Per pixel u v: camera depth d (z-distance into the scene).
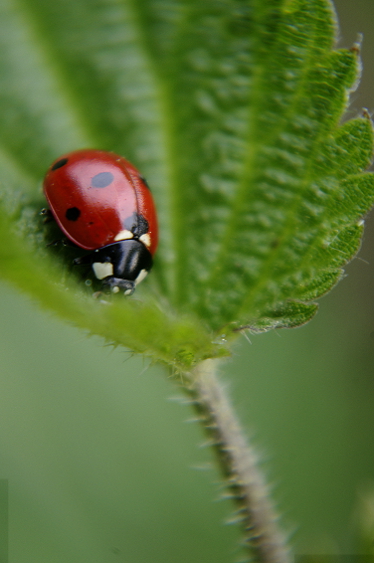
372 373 0.10
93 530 0.09
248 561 0.08
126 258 0.08
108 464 0.09
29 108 0.09
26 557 0.09
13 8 0.09
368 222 0.11
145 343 0.08
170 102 0.08
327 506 0.09
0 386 0.09
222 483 0.08
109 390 0.09
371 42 0.12
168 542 0.09
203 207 0.08
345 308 0.10
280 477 0.10
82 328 0.07
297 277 0.08
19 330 0.09
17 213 0.08
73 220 0.08
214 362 0.08
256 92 0.08
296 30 0.08
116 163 0.08
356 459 0.10
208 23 0.08
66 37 0.09
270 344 0.10
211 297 0.08
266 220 0.08
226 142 0.08
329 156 0.08
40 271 0.07
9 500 0.09
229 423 0.08
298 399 0.10
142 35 0.09
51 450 0.09
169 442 0.09
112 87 0.09
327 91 0.08
